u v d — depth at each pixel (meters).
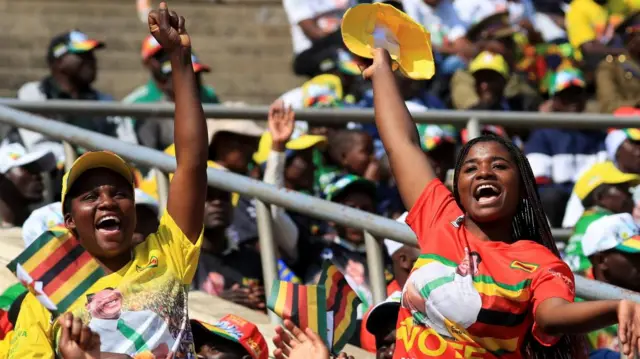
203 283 18.50
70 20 33.91
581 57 28.92
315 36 28.16
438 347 10.68
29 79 32.00
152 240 11.84
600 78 26.91
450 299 10.59
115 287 11.52
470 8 27.62
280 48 35.16
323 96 24.02
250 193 16.75
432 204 11.44
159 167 17.70
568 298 10.20
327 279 13.05
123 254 11.81
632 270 16.56
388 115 12.23
